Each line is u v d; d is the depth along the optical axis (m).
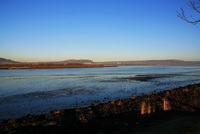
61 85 39.50
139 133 10.39
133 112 15.57
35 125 12.80
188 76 61.91
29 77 64.25
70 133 10.96
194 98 20.75
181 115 14.02
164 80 48.41
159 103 18.12
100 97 25.39
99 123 12.77
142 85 38.00
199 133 9.09
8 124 13.16
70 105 20.61
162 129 10.70
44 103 21.69
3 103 21.69
